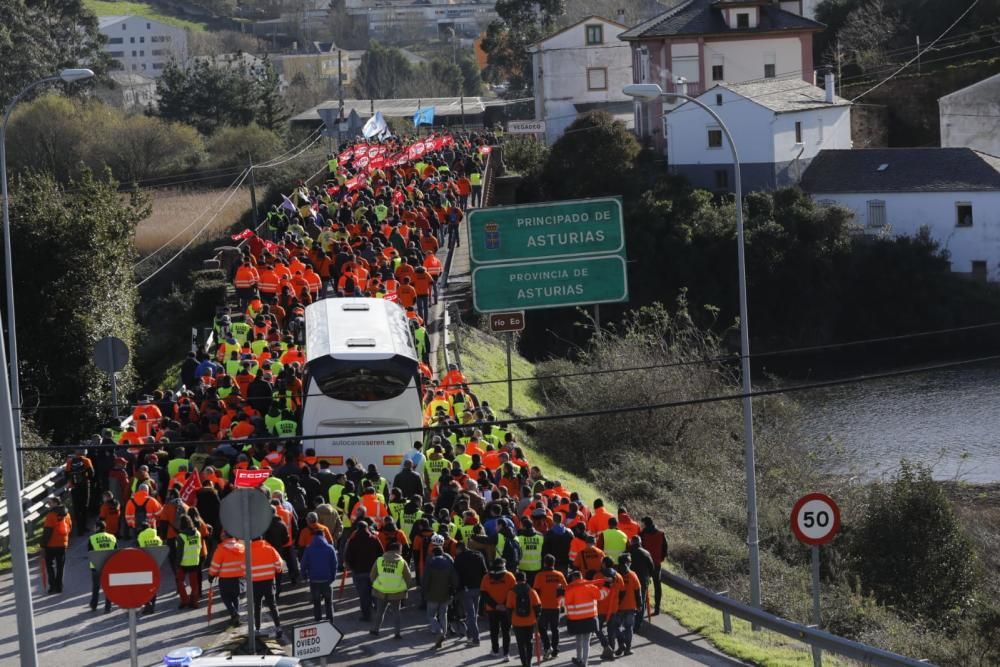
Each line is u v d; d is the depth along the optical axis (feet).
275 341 103.24
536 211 115.24
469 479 74.08
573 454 133.80
